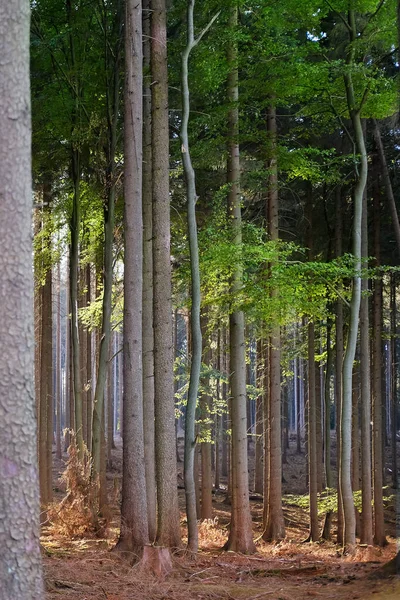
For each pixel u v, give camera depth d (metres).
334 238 20.75
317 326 22.25
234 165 14.72
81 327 21.97
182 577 9.21
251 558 12.57
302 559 13.27
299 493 28.67
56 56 16.14
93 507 14.20
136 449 10.06
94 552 10.62
